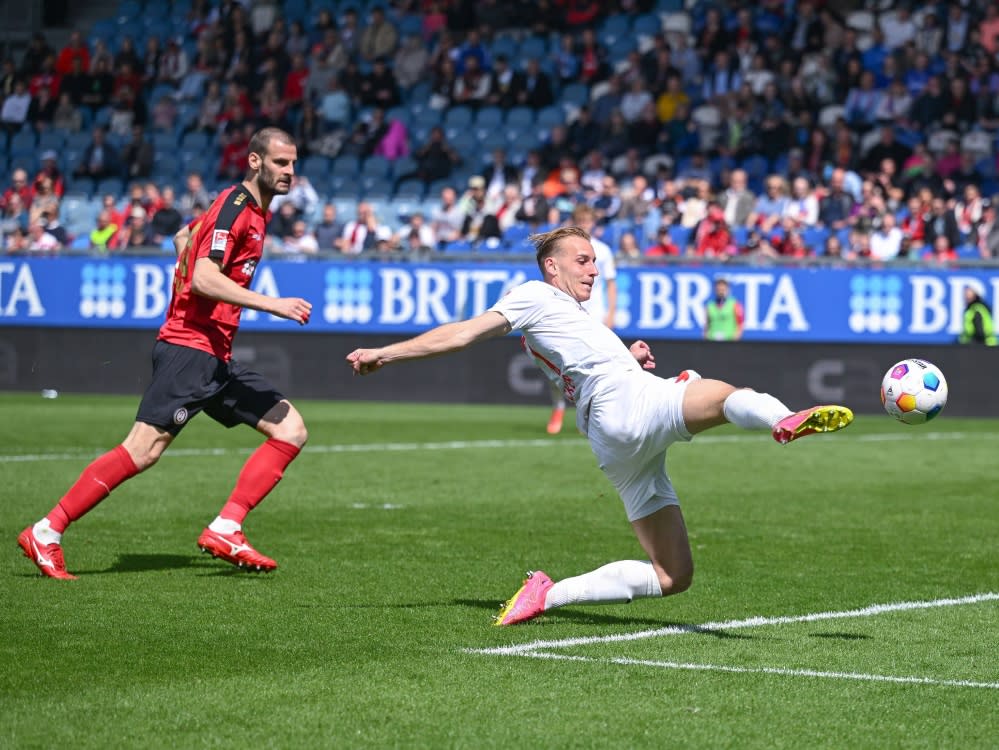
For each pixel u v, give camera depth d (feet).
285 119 196.34
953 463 98.17
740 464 96.58
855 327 143.23
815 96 176.35
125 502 73.05
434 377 153.69
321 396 155.43
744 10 186.70
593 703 35.01
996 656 40.73
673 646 41.70
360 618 45.16
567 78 196.03
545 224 159.33
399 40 207.82
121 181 196.24
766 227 153.79
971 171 163.73
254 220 52.03
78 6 234.17
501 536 63.52
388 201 183.11
